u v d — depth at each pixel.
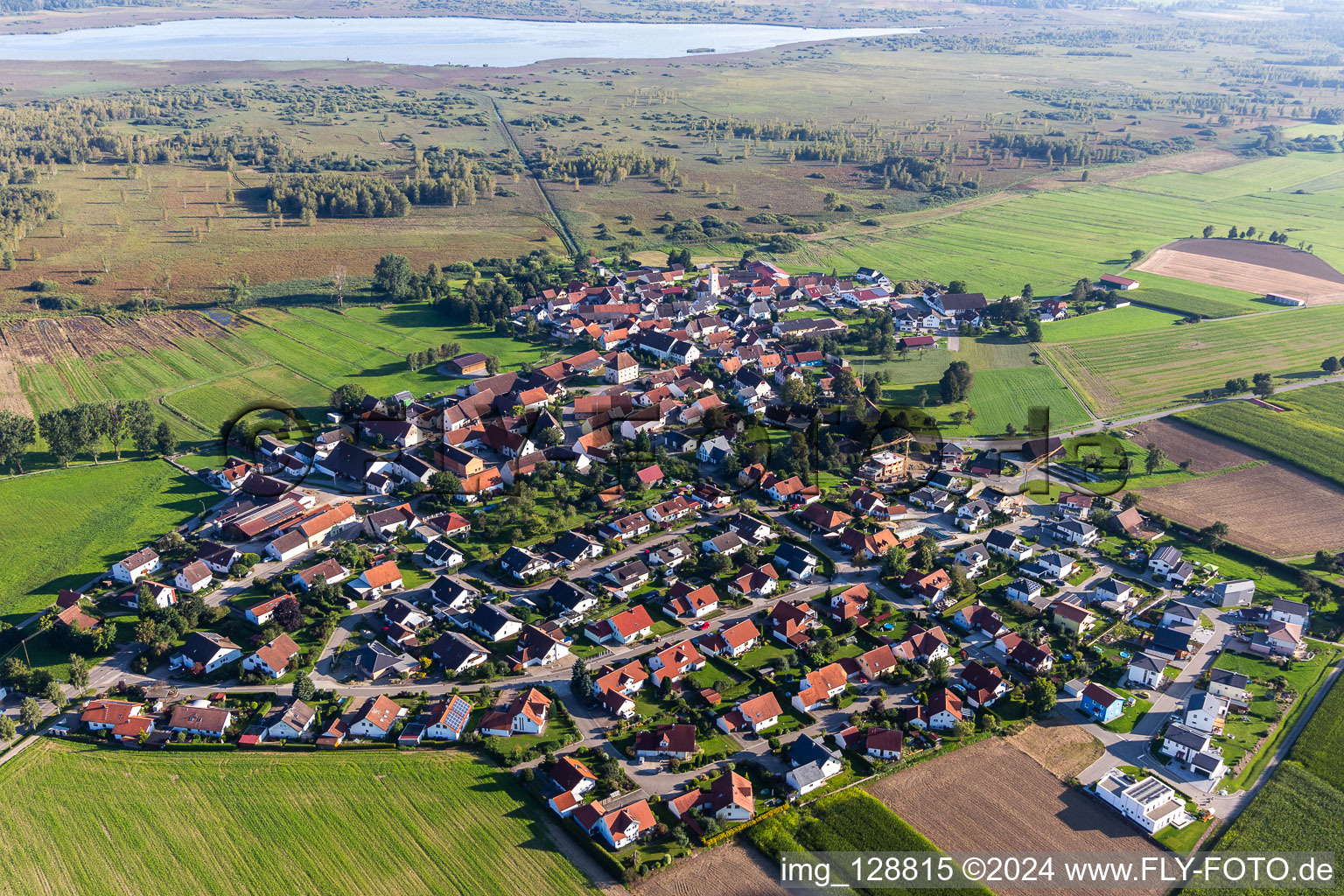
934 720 161.00
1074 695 168.25
